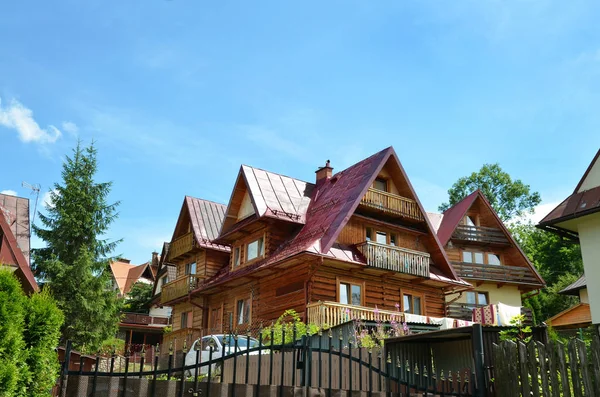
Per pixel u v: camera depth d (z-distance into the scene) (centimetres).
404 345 1092
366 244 2281
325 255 2112
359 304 2308
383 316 2127
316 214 2520
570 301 3916
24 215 2725
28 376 689
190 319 3159
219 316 2802
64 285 3027
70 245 3209
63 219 3161
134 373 561
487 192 5581
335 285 2245
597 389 677
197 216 3350
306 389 650
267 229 2520
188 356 1630
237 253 2803
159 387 570
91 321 3020
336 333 1550
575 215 1667
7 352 648
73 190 3262
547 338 920
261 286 2467
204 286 2841
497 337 952
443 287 2664
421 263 2455
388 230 2566
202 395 585
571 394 724
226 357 604
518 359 789
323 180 2884
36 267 3133
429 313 2586
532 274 3359
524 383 770
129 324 4419
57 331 758
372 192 2430
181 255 3450
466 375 906
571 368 708
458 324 1661
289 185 2773
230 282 2594
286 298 2272
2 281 702
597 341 691
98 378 548
